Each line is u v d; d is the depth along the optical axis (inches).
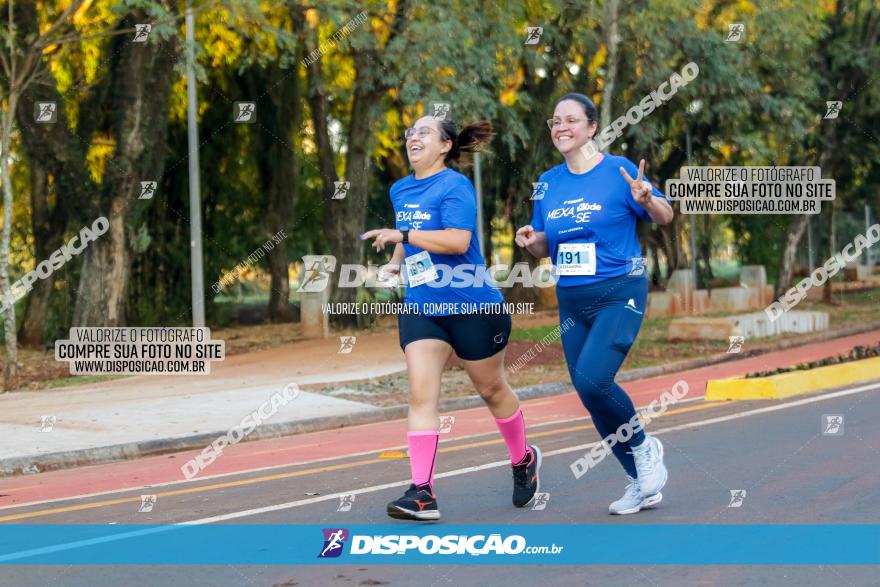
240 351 922.1
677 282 1249.4
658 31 930.7
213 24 971.9
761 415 458.6
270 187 1198.3
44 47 761.6
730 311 1226.6
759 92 1084.5
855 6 1207.6
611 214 266.1
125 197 952.3
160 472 423.2
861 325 1023.6
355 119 1098.7
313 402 611.8
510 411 287.1
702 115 1111.0
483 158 1151.6
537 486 292.7
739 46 1053.8
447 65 857.5
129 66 938.1
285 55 857.5
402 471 373.4
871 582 214.2
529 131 1165.1
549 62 1056.2
